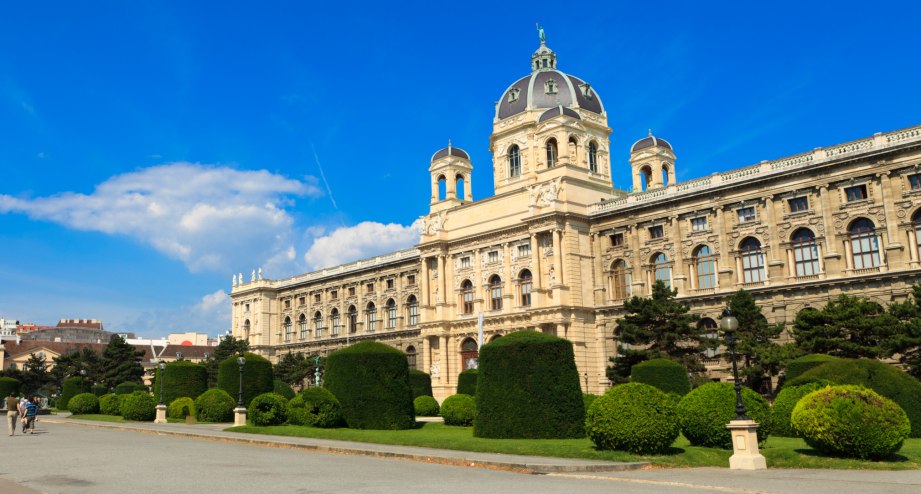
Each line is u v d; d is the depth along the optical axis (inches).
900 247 2394.2
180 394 2696.9
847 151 2554.1
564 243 3282.5
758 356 2347.4
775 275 2706.7
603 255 3324.3
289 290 5319.9
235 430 1929.1
